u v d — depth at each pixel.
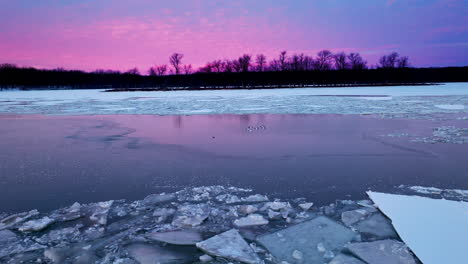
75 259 3.21
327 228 3.82
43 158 7.38
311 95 30.73
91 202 4.77
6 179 5.84
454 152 7.32
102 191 5.21
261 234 3.71
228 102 24.00
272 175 5.88
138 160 7.09
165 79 76.25
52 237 3.69
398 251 3.23
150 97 32.91
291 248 3.38
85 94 42.91
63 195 5.06
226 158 7.16
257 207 4.47
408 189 5.03
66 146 8.71
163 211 4.36
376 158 6.93
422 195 4.76
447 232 3.56
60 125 13.05
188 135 10.19
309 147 8.13
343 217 4.08
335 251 3.30
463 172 5.83
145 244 3.52
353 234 3.66
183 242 3.56
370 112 16.00
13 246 3.50
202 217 4.12
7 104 25.81
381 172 5.93
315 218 4.10
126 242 3.56
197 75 76.19
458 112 15.51
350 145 8.27
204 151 7.85
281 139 9.27
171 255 3.29
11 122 14.23
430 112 15.60
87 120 14.71
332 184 5.35
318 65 82.25
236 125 12.32
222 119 14.31
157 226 3.95
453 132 9.93
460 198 4.61
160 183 5.54
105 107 21.69
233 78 71.50
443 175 5.68
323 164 6.54
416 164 6.40
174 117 15.41
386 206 4.30
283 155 7.34
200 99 27.97
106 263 3.14
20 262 3.17
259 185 5.36
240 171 6.17
